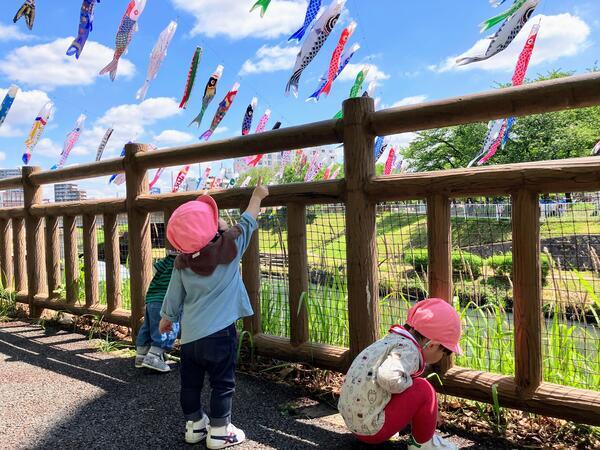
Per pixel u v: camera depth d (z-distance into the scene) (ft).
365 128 9.51
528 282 7.76
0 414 9.19
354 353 9.64
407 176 8.98
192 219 7.84
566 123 101.91
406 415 7.01
